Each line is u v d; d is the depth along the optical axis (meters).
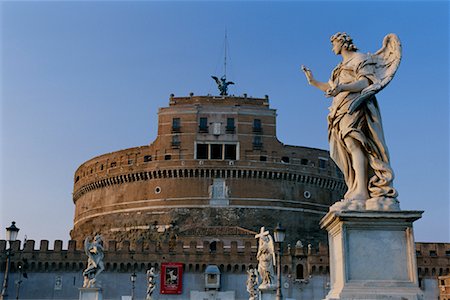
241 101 100.31
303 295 77.25
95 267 26.22
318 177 99.12
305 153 99.38
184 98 100.88
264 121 97.81
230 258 79.56
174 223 92.00
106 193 102.25
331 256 6.44
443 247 80.56
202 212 92.31
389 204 6.04
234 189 93.69
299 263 78.81
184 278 78.81
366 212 5.92
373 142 6.40
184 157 94.94
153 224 93.38
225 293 77.19
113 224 97.94
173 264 78.88
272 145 96.88
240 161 94.44
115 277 79.00
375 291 5.72
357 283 5.81
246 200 93.25
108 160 103.31
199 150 96.06
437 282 79.00
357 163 6.36
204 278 78.69
